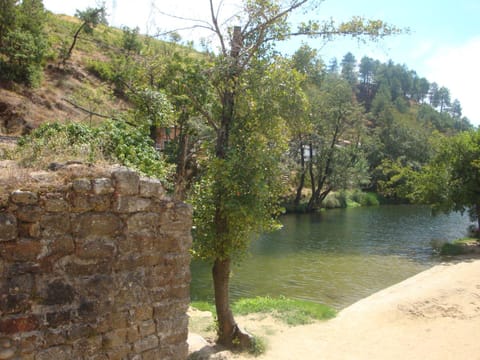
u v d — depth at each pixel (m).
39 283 4.03
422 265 19.14
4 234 3.84
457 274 14.59
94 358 4.38
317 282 16.33
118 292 4.59
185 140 12.06
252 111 8.60
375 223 34.41
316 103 40.28
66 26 48.16
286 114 8.49
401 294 12.99
